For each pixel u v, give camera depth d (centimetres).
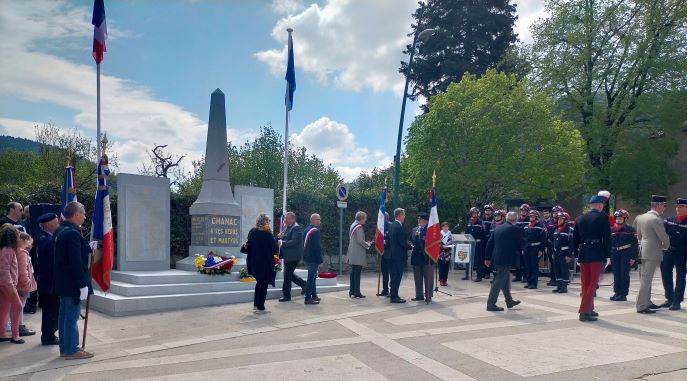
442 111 2445
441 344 820
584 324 975
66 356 756
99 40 1445
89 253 887
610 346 798
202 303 1242
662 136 3142
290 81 1802
